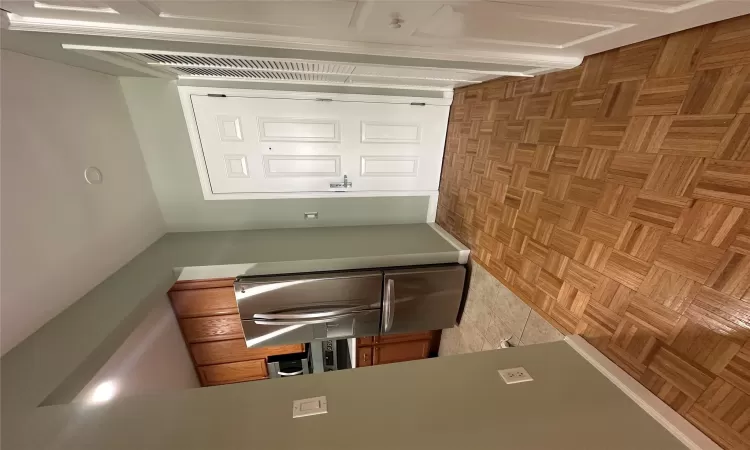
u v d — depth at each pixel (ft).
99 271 3.87
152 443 2.11
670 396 2.37
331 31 2.31
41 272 3.06
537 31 2.26
